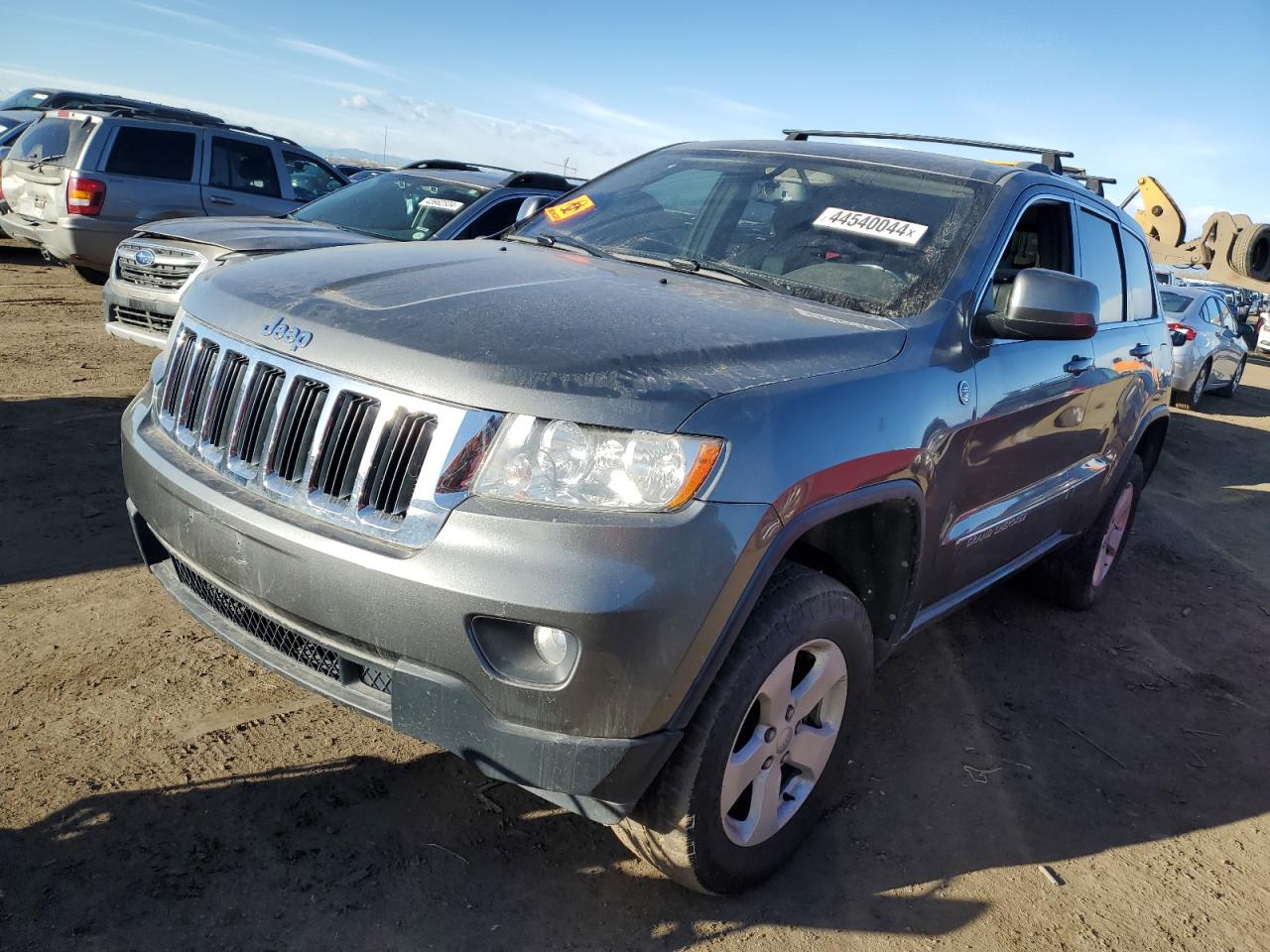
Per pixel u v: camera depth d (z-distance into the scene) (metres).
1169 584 5.63
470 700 2.04
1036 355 3.36
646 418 2.05
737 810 2.53
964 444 2.88
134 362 7.37
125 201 8.77
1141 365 4.50
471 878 2.46
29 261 12.02
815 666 2.53
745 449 2.13
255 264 2.90
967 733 3.58
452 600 1.99
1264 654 4.76
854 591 2.81
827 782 2.71
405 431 2.13
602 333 2.30
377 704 2.21
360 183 7.50
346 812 2.63
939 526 2.87
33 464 4.87
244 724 2.96
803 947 2.40
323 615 2.15
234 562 2.30
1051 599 4.91
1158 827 3.16
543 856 2.58
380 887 2.38
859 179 3.47
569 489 2.01
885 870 2.75
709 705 2.19
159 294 6.32
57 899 2.19
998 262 3.20
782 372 2.36
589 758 2.03
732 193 3.55
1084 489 4.18
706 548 2.04
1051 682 4.10
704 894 2.52
